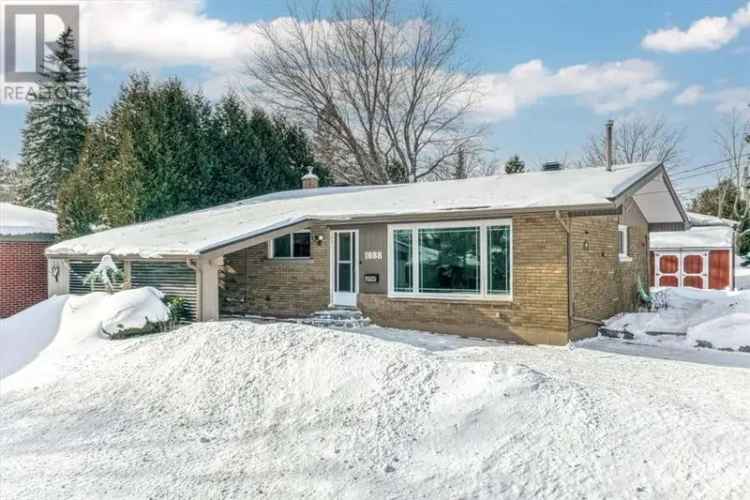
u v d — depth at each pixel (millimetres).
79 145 40438
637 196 15906
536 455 5973
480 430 6547
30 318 14977
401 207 14711
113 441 7148
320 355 8727
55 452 6930
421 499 5359
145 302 13914
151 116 23078
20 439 7465
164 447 6871
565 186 13430
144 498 5629
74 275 17625
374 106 34719
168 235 16484
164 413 7992
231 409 7816
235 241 14625
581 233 13328
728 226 29094
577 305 13000
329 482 5773
